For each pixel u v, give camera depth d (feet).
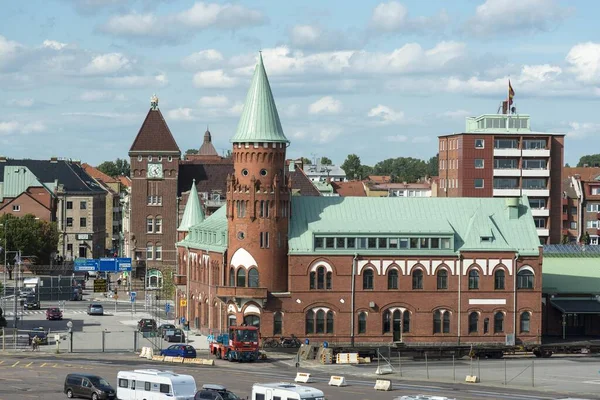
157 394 542.98
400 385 643.04
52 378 647.56
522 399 586.86
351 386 631.56
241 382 634.02
